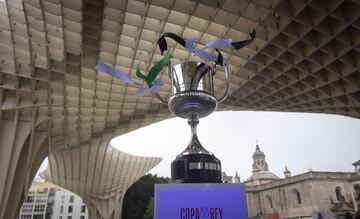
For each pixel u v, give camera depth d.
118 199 61.56
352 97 20.58
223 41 4.09
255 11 14.39
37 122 23.78
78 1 14.63
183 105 3.90
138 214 65.81
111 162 49.09
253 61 17.80
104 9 14.73
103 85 21.45
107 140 34.28
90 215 58.97
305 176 62.62
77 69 20.00
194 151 3.66
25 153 24.28
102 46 17.44
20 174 23.86
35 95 21.91
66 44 17.55
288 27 14.99
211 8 14.59
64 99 22.39
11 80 20.83
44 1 14.88
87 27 16.28
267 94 22.66
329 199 59.78
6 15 16.75
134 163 54.16
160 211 2.95
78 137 30.33
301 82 20.14
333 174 62.56
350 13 13.55
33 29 16.70
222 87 20.50
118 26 15.81
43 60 19.23
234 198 3.04
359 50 15.41
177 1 14.20
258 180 79.25
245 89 22.17
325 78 19.11
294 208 64.12
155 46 17.11
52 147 30.94
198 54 4.15
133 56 17.77
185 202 3.00
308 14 14.27
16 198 23.41
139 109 25.91
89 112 25.11
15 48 18.12
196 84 3.90
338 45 16.11
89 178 47.41
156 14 15.01
